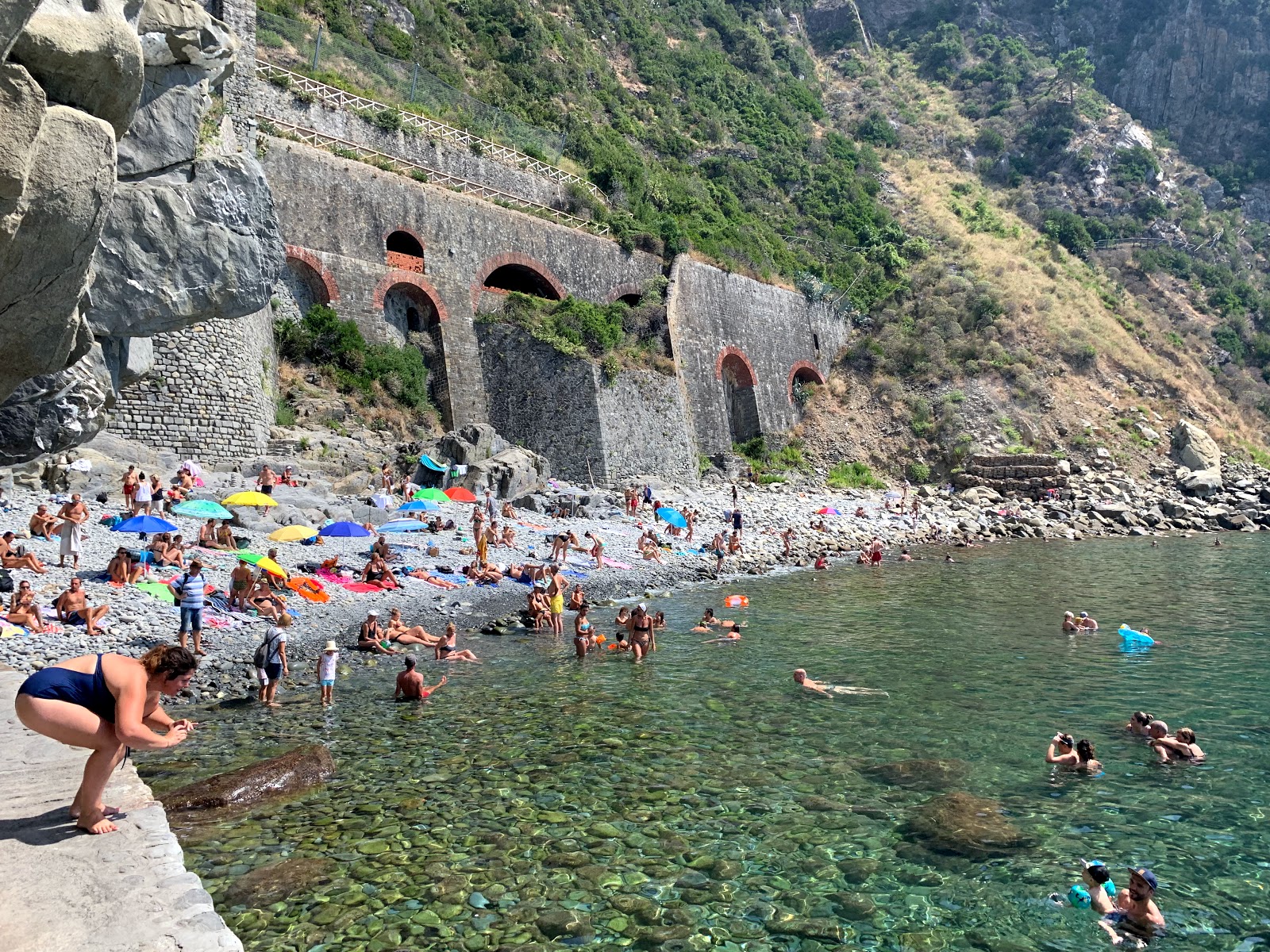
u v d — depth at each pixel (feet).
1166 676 55.16
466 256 146.61
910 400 210.38
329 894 27.09
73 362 28.02
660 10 319.88
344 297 129.39
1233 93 379.76
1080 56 356.18
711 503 146.10
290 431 111.34
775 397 197.57
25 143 19.61
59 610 53.36
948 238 274.36
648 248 182.80
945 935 25.38
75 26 21.65
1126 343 238.07
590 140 215.51
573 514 121.49
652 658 60.13
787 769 38.37
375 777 37.09
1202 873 29.04
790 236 253.24
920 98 370.12
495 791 35.68
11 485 78.89
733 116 291.38
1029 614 77.82
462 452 118.73
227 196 41.42
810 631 69.87
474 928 25.35
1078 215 311.88
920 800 34.83
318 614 67.31
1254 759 39.70
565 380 140.56
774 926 25.72
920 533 145.07
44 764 23.77
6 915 16.08
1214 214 325.42
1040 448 199.72
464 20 231.09
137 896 17.12
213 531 76.95
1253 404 241.55
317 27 172.65
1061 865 29.55
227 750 40.32
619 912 26.37
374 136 150.82
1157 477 194.59
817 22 404.57
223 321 100.32
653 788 36.11
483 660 59.41
